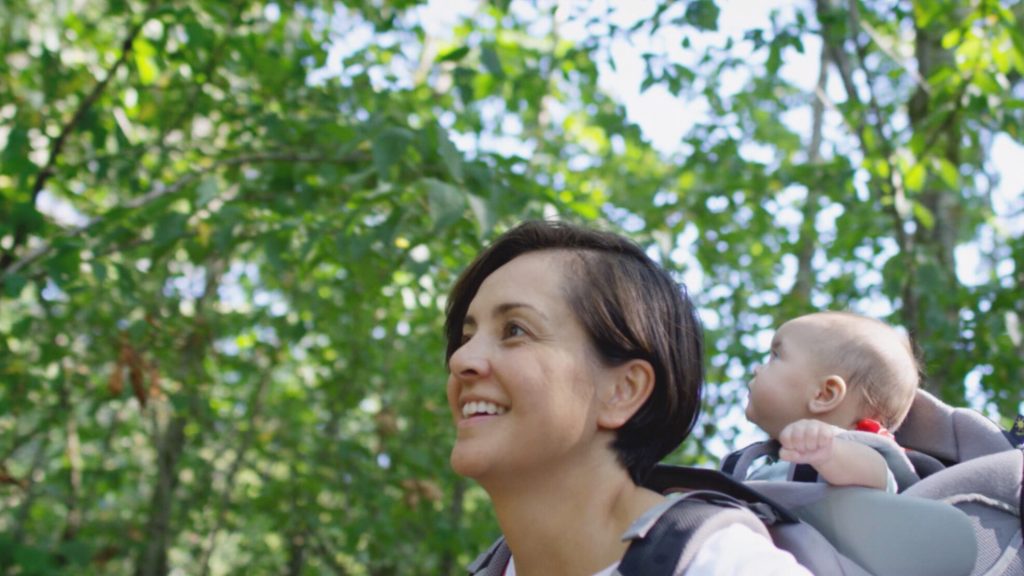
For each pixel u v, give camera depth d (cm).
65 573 455
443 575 802
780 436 136
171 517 784
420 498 649
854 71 692
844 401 180
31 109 508
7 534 430
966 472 132
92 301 536
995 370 566
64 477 721
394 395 785
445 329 142
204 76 479
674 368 126
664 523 110
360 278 411
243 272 693
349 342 704
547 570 121
